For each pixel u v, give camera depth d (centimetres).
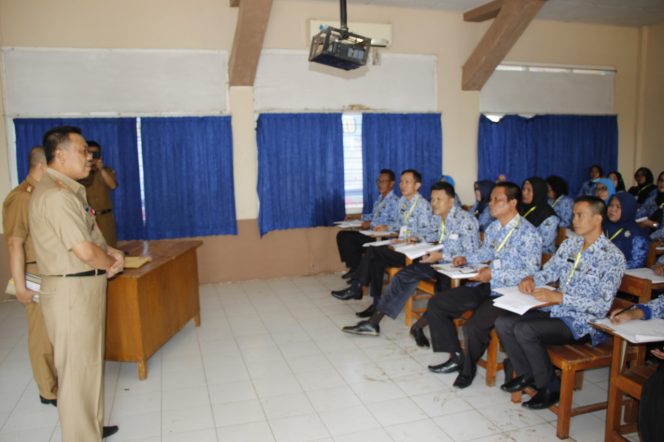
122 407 271
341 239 503
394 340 363
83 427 212
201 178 510
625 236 339
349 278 527
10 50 457
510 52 609
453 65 586
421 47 570
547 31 624
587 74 652
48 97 469
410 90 572
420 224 407
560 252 263
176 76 497
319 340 365
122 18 479
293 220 543
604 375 305
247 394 284
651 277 261
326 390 288
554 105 641
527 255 284
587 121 651
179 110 501
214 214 518
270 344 359
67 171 210
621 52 664
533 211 397
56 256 202
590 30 645
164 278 334
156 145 495
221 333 382
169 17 490
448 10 570
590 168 635
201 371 315
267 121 520
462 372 290
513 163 623
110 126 481
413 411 262
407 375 305
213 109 511
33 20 459
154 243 385
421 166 582
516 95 620
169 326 343
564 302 239
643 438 181
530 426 247
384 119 561
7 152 468
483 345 283
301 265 558
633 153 688
